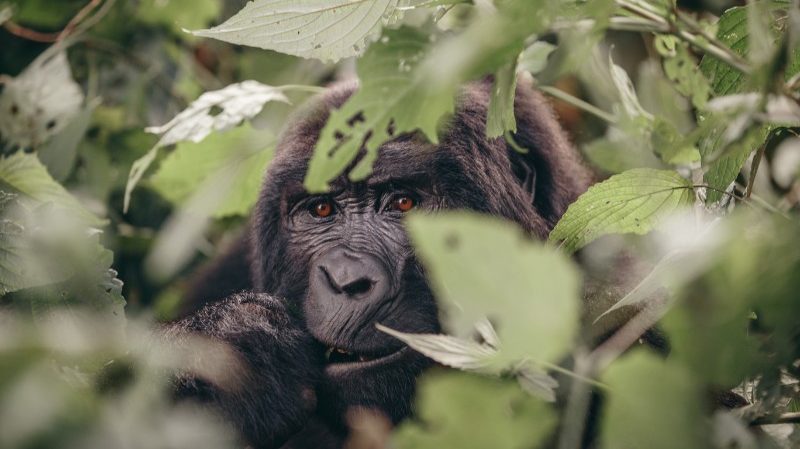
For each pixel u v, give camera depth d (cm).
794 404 362
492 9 307
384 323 472
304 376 469
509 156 539
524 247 214
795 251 274
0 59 759
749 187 394
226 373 448
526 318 213
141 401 309
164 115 747
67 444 242
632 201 351
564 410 339
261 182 539
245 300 496
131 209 713
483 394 261
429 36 277
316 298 480
